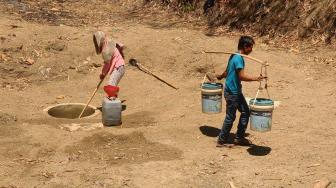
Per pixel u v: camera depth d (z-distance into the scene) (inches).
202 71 571.8
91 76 576.7
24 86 547.2
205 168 378.0
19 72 569.3
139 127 443.8
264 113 381.7
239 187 357.7
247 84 523.8
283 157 391.2
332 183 359.6
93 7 829.2
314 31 631.2
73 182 362.9
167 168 378.0
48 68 581.3
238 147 406.3
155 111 482.3
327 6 634.2
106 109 444.5
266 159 389.1
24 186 359.9
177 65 584.4
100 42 479.5
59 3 832.9
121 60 484.7
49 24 692.1
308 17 642.8
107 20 749.3
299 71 553.9
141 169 377.1
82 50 611.5
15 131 433.1
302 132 426.6
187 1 783.7
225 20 716.7
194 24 732.7
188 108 481.4
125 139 419.2
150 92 534.0
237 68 385.4
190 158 390.9
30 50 601.6
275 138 418.3
